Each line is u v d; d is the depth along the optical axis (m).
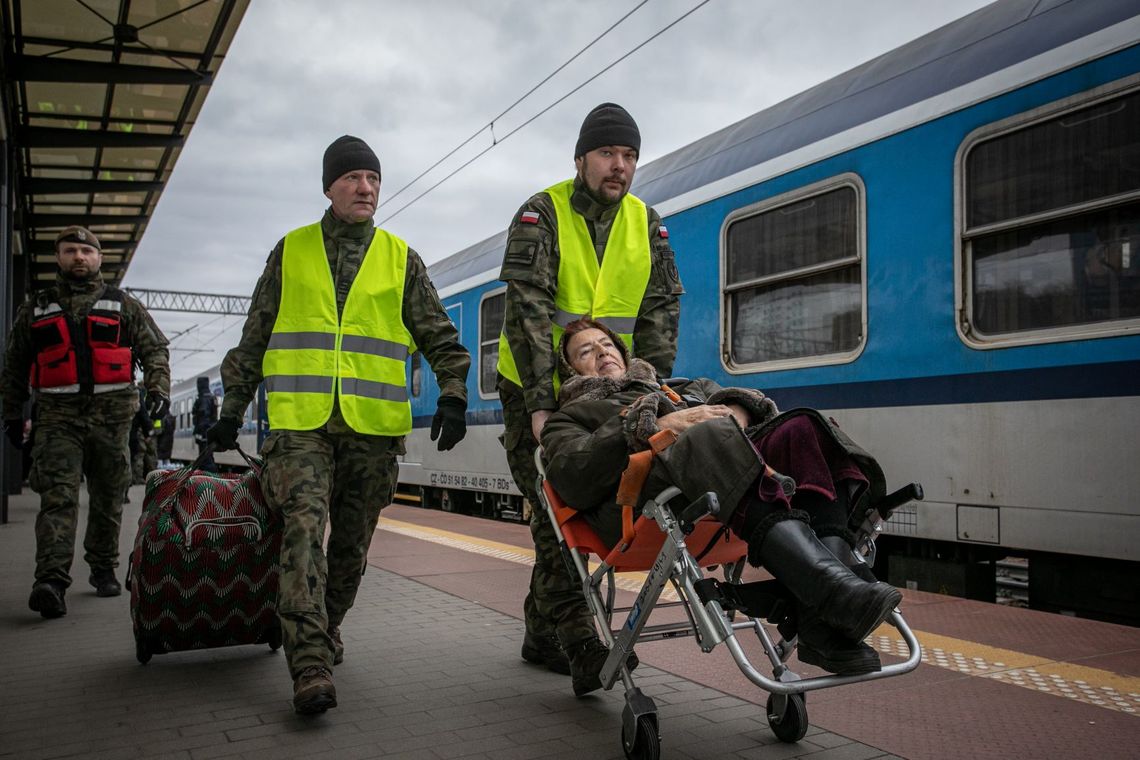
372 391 3.46
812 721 2.92
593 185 3.33
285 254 3.55
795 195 6.20
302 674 2.94
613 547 2.75
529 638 3.64
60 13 9.94
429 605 4.89
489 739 2.79
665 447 2.43
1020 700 3.09
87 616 4.64
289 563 3.08
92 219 17.66
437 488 12.22
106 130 13.05
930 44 5.70
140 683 3.42
